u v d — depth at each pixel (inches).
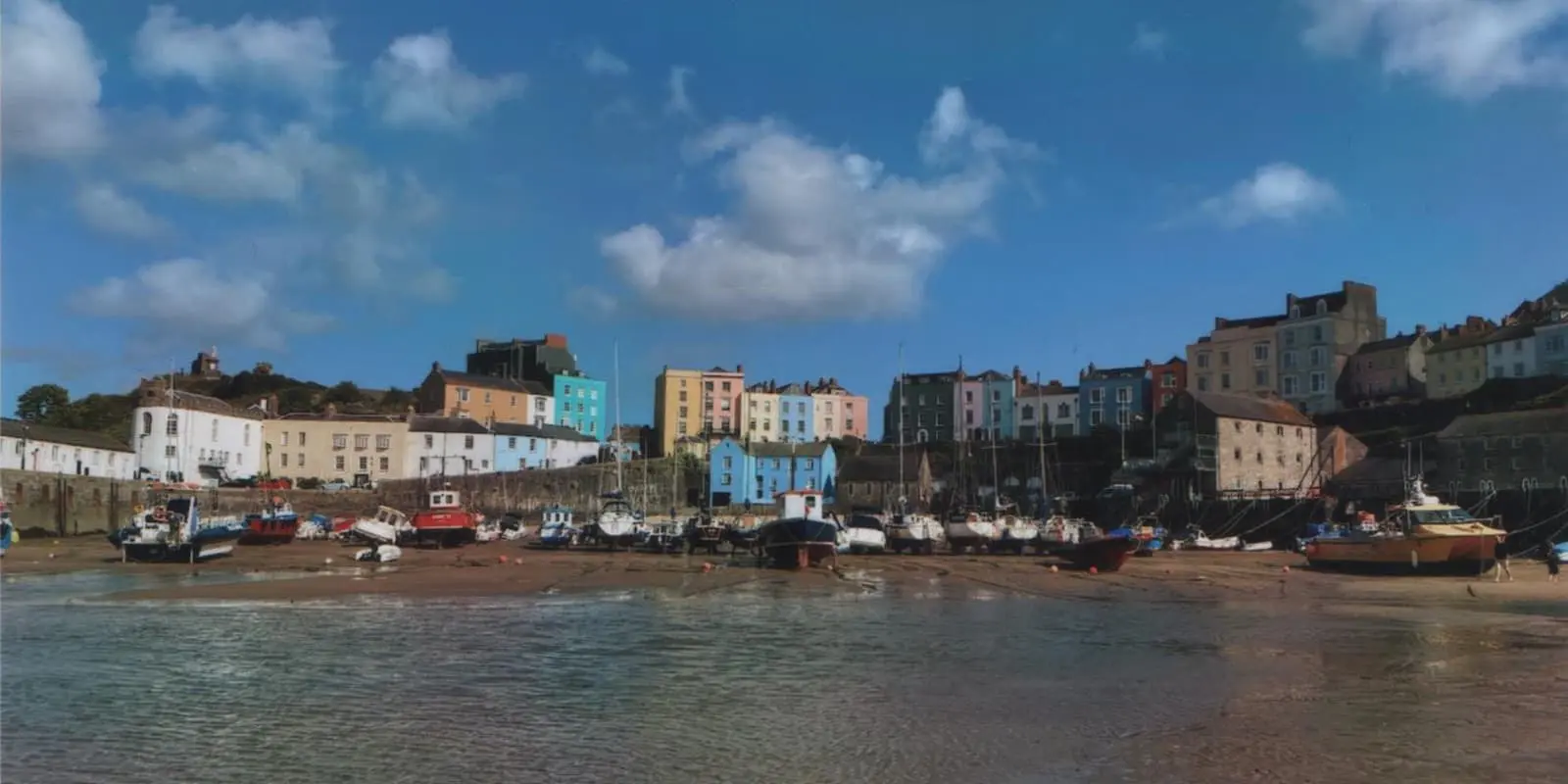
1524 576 1768.0
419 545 2623.0
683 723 582.6
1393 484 3053.6
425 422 4345.5
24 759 504.1
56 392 4495.6
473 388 4813.0
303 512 3617.1
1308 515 2869.1
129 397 4827.8
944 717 598.2
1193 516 3161.9
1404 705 628.7
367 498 3836.1
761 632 976.9
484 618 1070.4
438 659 804.0
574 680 716.0
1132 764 493.0
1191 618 1116.5
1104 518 3543.3
